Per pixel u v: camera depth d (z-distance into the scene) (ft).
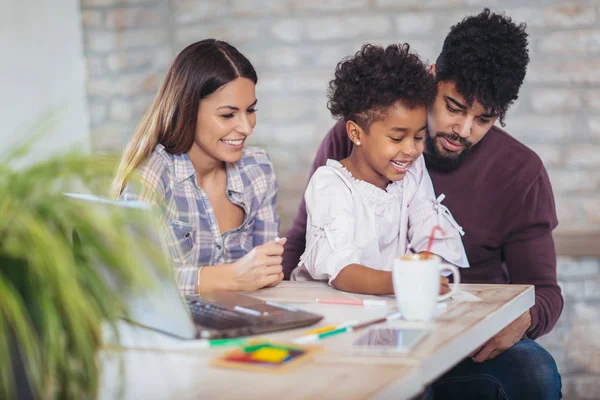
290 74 9.39
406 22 9.08
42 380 2.70
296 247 6.39
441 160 6.23
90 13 9.91
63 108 3.31
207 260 5.92
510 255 6.35
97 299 2.78
